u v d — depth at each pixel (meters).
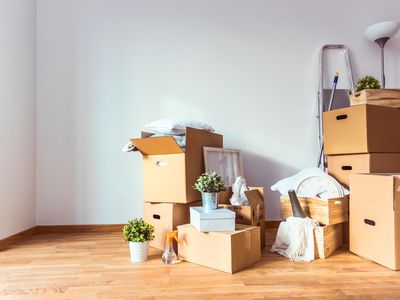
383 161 1.90
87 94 2.39
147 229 1.63
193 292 1.22
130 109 2.41
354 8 2.59
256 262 1.58
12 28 2.05
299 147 2.51
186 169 1.74
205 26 2.47
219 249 1.46
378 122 1.91
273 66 2.51
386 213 1.47
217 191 1.58
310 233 1.64
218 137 2.18
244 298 1.16
